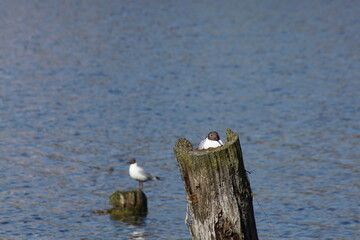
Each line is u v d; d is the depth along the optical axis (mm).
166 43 54469
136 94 35781
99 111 31453
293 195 18734
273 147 24797
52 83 39062
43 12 71625
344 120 29453
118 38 57062
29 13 70875
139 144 25312
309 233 15516
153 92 36344
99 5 76375
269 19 67312
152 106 32625
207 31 60219
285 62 46188
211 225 9430
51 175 21047
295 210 17328
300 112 31234
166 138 26406
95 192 19266
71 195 18922
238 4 77562
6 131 27250
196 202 9461
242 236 9453
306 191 19125
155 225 16203
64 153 23906
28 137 26281
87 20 66688
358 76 40969
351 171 21297
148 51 50906
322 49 51656
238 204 9414
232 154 9328
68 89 37188
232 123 29078
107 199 18516
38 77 41000
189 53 50000
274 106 32656
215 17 68312
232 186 9352
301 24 64438
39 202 18156
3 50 51156
